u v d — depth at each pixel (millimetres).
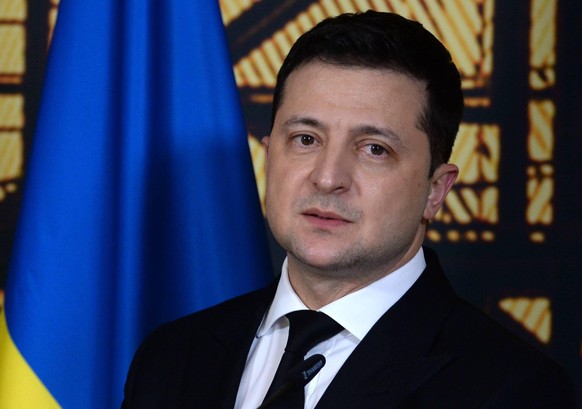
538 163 4973
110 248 4309
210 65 4477
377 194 3016
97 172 4301
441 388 2971
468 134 4996
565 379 3045
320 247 3033
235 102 4504
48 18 5098
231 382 3268
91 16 4363
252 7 5121
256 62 5117
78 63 4332
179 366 3480
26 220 4270
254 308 3566
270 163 3205
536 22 4980
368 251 3039
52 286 4195
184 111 4441
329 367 3164
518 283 4988
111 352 4277
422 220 3299
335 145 3018
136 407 3436
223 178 4445
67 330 4180
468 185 4996
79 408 4148
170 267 4410
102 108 4328
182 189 4418
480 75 4996
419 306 3211
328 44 3094
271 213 3162
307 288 3236
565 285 4969
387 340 3117
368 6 5094
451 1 5023
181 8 4477
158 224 4418
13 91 5074
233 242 4426
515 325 4992
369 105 3012
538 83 4977
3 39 5086
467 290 5008
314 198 3027
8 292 4262
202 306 4387
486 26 5000
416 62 3086
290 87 3162
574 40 4965
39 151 4301
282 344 3326
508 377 2941
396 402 2967
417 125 3078
